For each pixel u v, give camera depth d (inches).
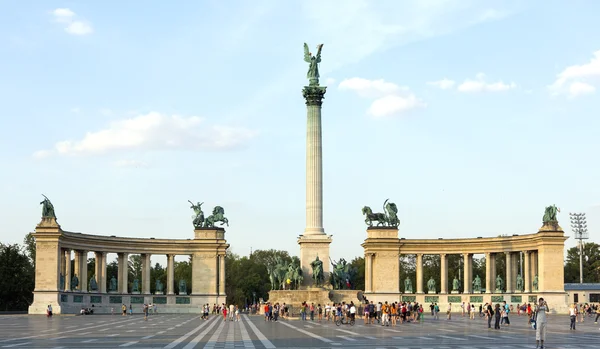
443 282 6771.7
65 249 6127.0
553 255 6092.5
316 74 6008.9
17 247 7662.4
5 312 6653.5
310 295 5393.7
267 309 4756.4
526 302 6274.6
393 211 6855.3
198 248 6806.1
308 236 5753.0
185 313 6643.7
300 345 2349.9
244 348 2225.6
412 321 4547.2
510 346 2277.3
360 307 5270.7
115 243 6476.4
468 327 3676.2
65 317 5211.6
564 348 2177.7
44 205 5885.8
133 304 6555.1
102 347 2230.6
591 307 6328.7
